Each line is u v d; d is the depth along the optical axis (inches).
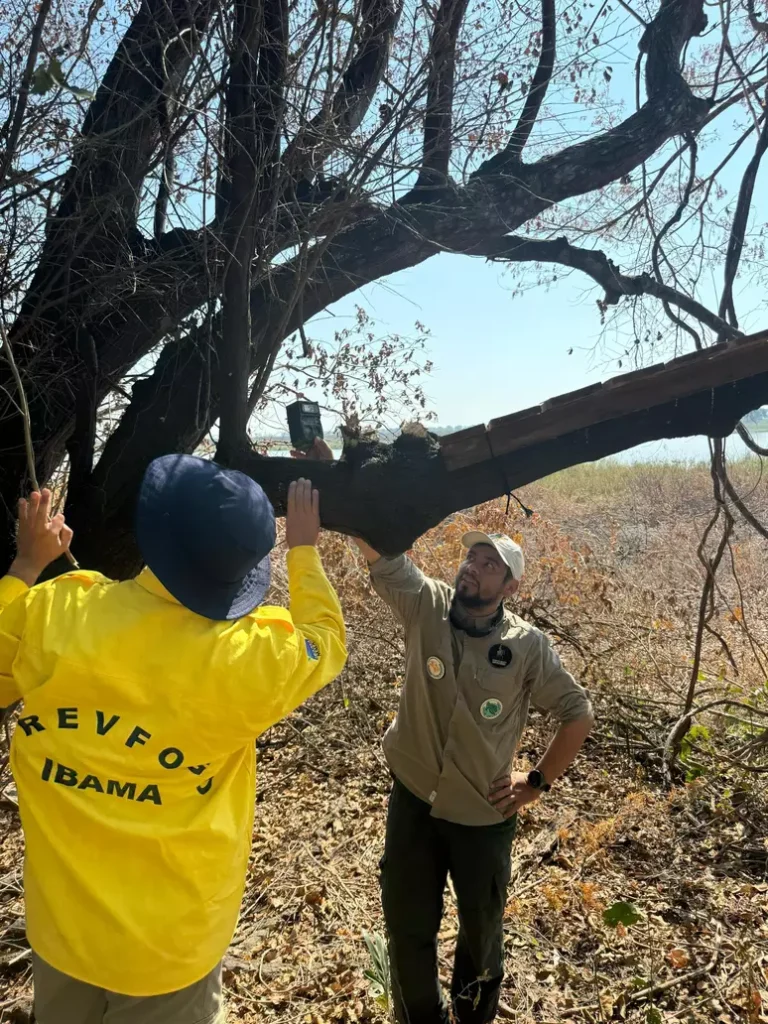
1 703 57.4
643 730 200.8
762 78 131.3
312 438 94.6
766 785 171.8
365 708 212.2
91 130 92.7
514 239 137.8
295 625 62.4
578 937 126.3
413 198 123.7
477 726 95.1
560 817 163.3
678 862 147.7
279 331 96.3
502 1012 110.8
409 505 90.1
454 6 95.0
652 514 514.0
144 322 103.4
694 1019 109.0
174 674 53.0
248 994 113.5
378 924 128.3
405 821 100.7
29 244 96.9
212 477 57.1
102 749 52.3
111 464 100.8
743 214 135.3
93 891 50.8
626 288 147.6
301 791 176.6
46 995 54.7
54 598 55.4
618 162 131.0
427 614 99.2
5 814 155.3
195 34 85.6
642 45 138.9
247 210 87.7
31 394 100.4
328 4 89.4
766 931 126.8
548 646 101.8
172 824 53.3
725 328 143.2
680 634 251.8
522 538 252.2
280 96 88.6
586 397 85.8
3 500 101.4
